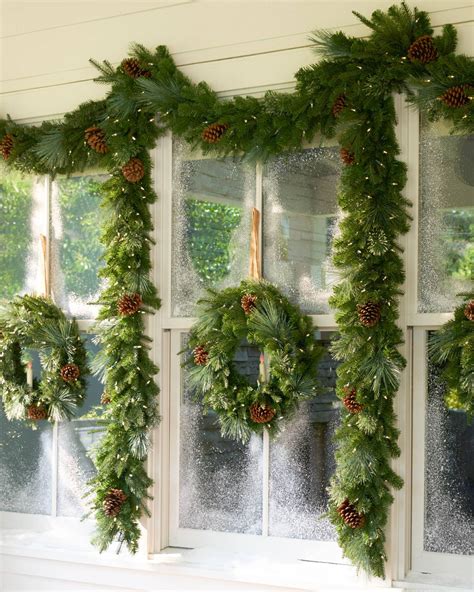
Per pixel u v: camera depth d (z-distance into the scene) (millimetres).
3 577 3621
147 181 3377
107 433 3363
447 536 2959
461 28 2896
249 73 3236
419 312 2975
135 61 3336
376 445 2877
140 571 3344
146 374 3303
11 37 3689
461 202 2943
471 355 2744
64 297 3625
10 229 3729
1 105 3709
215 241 3338
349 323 2916
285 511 3193
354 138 2926
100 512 3305
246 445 3270
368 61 2955
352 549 2893
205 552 3297
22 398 3568
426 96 2855
